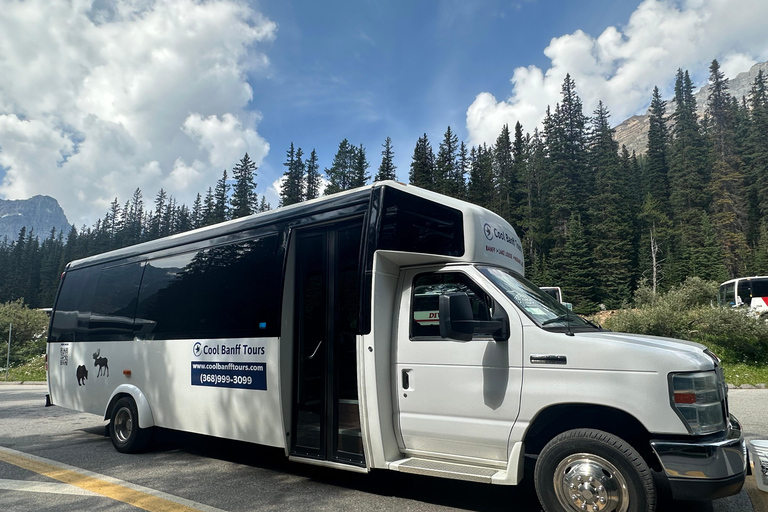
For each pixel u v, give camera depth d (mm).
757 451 4738
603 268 57375
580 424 4117
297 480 5570
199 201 104562
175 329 6773
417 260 4926
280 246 5762
